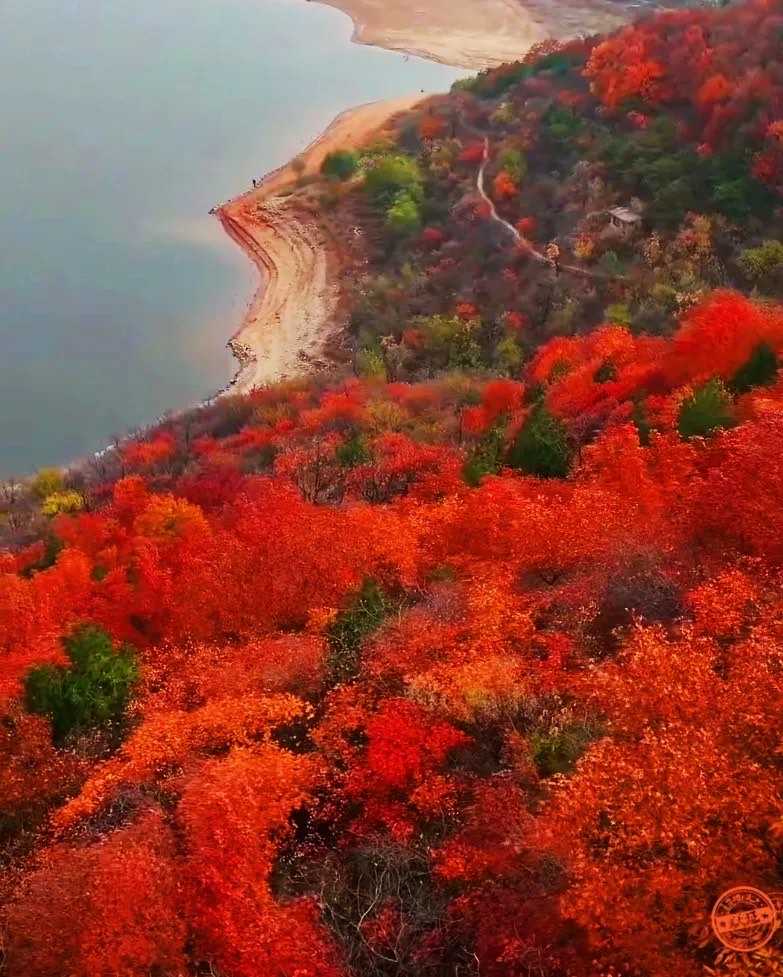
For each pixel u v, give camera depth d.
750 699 17.91
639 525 32.06
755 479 28.80
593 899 16.19
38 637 40.38
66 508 73.06
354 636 30.56
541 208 118.56
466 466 47.88
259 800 22.58
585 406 55.03
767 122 98.06
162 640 39.16
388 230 129.38
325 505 52.03
